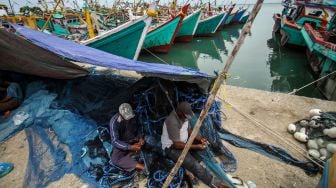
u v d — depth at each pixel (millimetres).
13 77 4871
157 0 8062
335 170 1797
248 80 10766
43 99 4188
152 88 3350
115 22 14148
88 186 2670
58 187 2662
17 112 3941
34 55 4207
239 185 2662
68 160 3039
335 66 7715
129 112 2680
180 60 15156
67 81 4914
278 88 9891
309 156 3135
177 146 2619
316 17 13453
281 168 3000
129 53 8812
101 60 3359
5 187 2727
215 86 1715
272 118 4203
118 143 2738
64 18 13953
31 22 10570
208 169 2836
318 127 3486
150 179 2713
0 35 3633
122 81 4945
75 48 4480
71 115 3781
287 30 14078
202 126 3207
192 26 17656
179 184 2627
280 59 14461
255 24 35719
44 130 3613
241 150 3346
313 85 9547
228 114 4328
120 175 2770
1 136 3555
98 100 4188
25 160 3137
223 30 28703
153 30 12445
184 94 3379
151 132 3176
